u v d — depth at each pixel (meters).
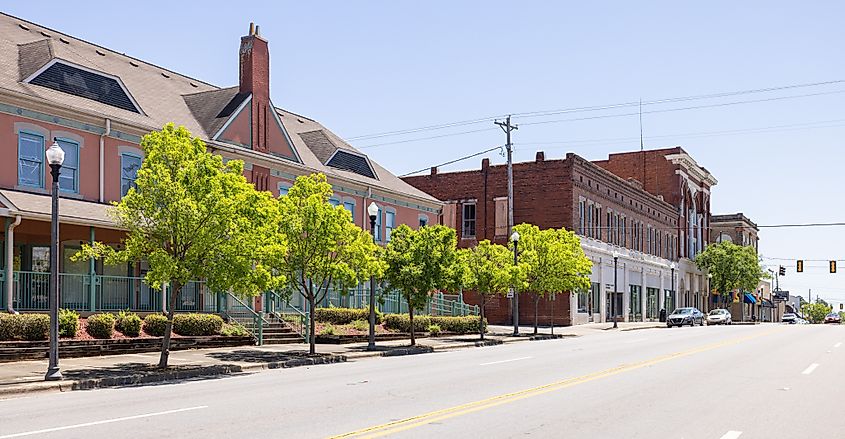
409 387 16.09
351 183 39.81
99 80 28.30
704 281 93.38
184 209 19.06
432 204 47.69
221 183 19.97
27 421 11.44
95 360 21.58
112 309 26.61
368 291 40.28
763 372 19.69
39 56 26.84
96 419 11.58
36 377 17.14
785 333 44.28
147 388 16.42
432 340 34.91
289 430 10.56
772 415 12.40
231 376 19.42
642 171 83.19
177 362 21.58
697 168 88.44
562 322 55.00
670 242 80.50
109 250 19.91
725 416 12.25
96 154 27.30
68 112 26.09
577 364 22.20
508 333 42.31
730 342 34.09
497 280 35.47
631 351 28.11
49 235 26.95
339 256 26.09
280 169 35.44
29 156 25.06
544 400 14.00
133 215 19.53
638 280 70.56
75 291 25.84
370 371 20.28
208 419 11.53
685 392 15.35
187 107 34.41
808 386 16.52
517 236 38.81
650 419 11.86
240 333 28.06
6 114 24.38
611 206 63.56
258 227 20.55
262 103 35.06
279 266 24.91
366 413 12.23
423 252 30.59
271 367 22.02
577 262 43.00
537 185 56.50
